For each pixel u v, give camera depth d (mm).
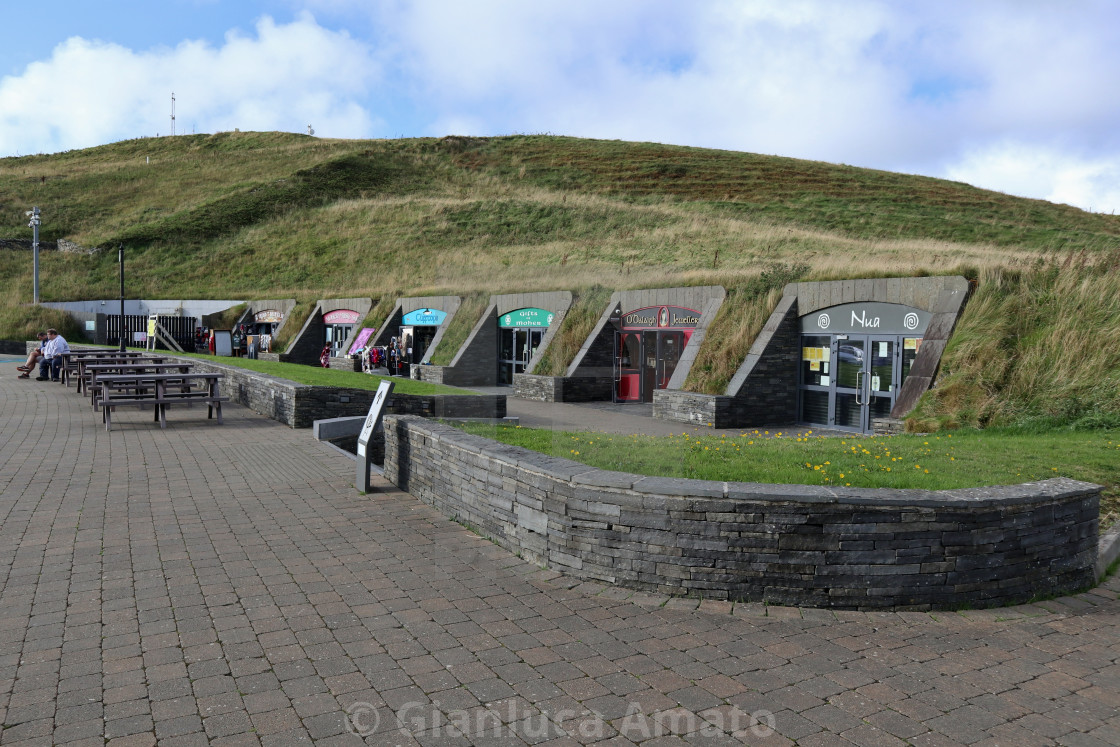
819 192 54750
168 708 3668
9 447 11023
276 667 4113
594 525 5406
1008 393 13219
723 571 5102
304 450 11078
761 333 17594
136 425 13484
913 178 62312
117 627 4621
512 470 6039
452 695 3826
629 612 4910
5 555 6000
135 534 6625
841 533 5008
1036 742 3465
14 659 4184
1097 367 12938
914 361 14680
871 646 4484
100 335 41125
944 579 5105
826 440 10867
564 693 3857
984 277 15070
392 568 5746
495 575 5562
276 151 87562
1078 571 5594
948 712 3723
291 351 37125
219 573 5621
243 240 59094
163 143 100062
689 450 8500
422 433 7918
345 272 47000
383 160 76938
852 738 3471
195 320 40750
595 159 63250
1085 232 42875
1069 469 8203
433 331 28953
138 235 60438
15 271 54094
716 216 44656
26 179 78750
